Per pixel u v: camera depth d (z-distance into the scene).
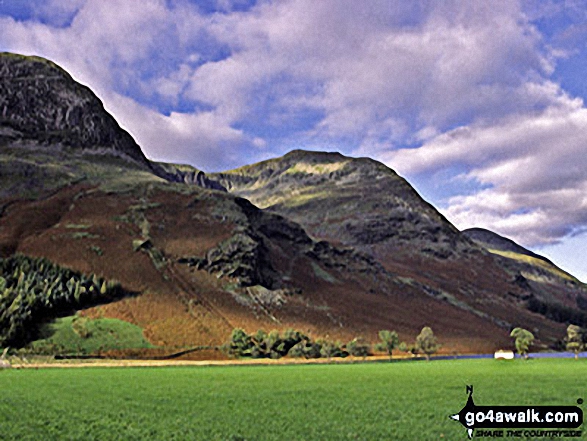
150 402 45.56
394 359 137.75
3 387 57.41
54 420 36.62
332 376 73.00
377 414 38.75
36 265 148.88
